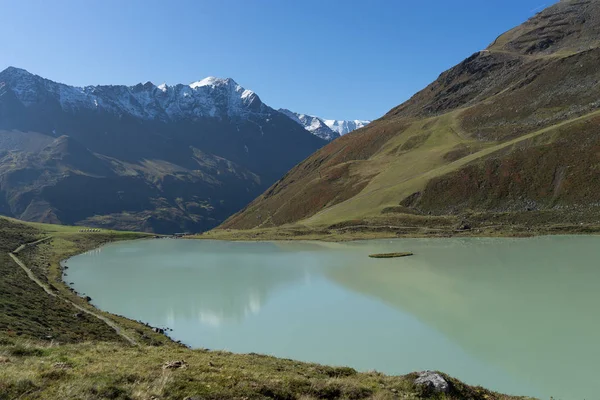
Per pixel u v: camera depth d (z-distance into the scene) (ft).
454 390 59.98
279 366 68.69
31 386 47.09
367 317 139.64
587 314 130.82
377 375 66.59
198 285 202.08
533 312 134.72
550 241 286.25
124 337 116.98
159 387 50.11
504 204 391.65
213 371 59.06
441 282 181.88
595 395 83.15
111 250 364.38
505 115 608.19
